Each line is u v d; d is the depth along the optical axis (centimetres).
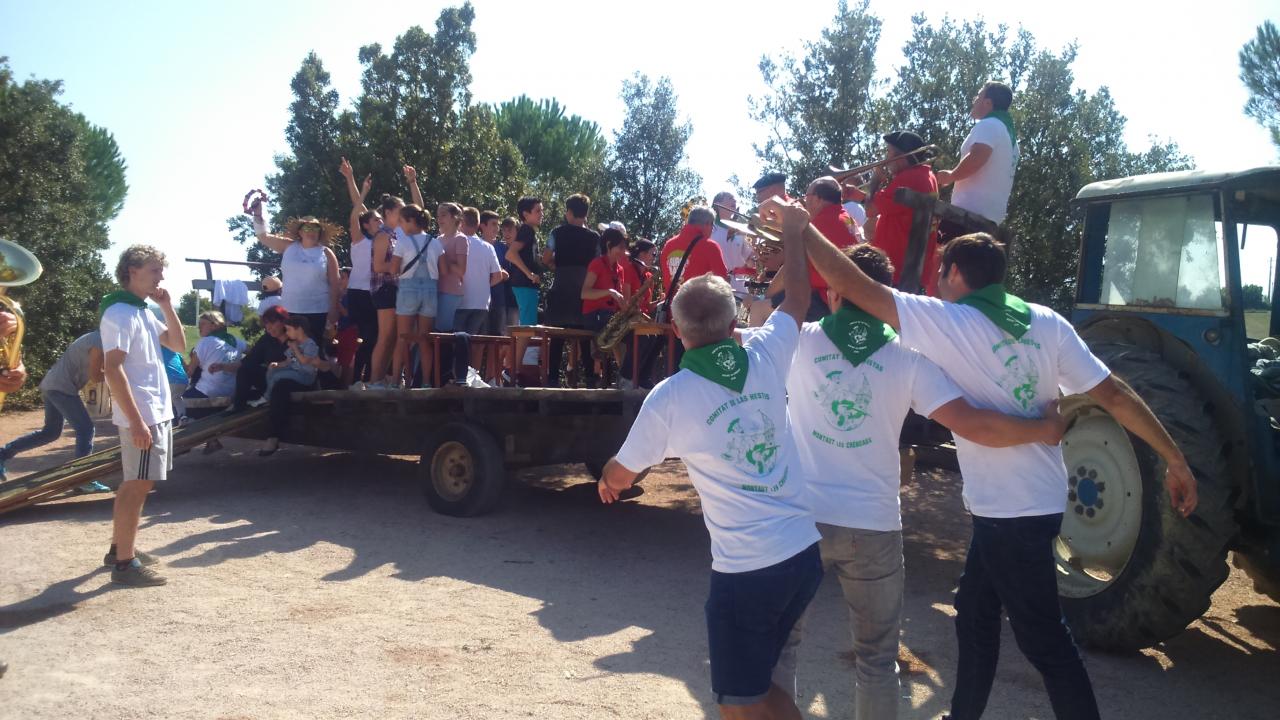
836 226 538
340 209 1970
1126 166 1422
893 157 571
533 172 3175
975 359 314
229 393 979
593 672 425
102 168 4156
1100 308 528
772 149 1272
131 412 515
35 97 1875
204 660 423
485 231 984
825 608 537
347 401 790
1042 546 312
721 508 276
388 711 375
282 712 371
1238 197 472
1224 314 452
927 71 1216
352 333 928
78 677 401
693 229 693
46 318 1719
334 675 410
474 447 712
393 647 447
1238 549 457
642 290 704
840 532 312
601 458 782
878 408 312
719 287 291
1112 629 452
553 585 562
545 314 820
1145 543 436
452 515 728
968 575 348
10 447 826
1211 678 440
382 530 679
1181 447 427
